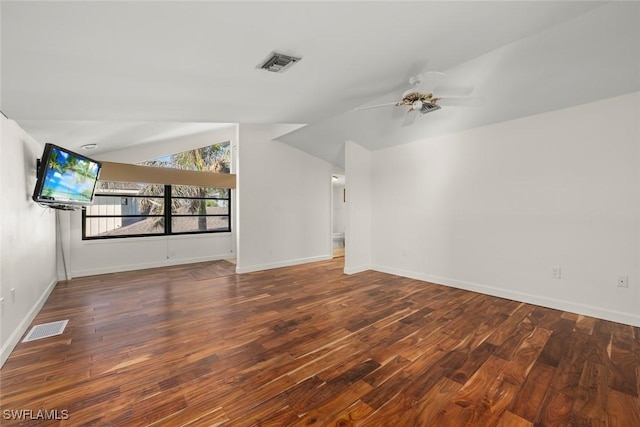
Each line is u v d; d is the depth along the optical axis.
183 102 2.81
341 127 4.58
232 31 1.59
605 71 2.61
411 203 4.88
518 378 2.02
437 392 1.87
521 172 3.62
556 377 2.02
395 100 3.40
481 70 2.70
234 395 1.84
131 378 2.02
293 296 3.89
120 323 2.98
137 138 4.75
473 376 2.04
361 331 2.79
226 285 4.43
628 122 2.89
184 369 2.14
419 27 1.79
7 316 2.40
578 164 3.19
